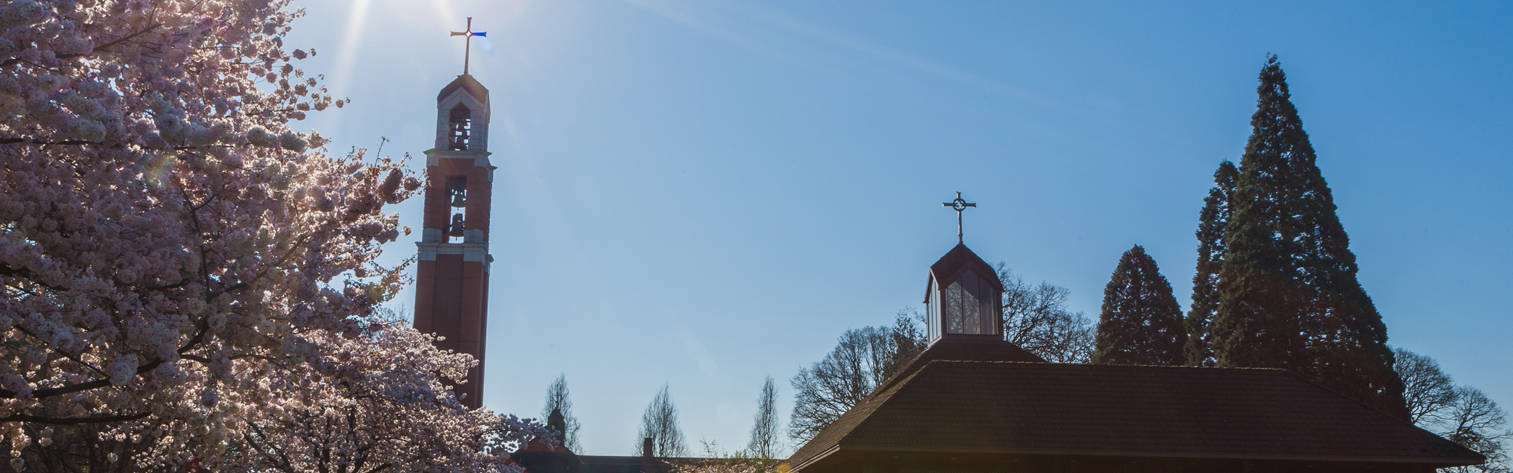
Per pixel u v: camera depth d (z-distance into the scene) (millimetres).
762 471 48375
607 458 75375
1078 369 26078
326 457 21500
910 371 31094
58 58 9586
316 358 11531
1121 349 55625
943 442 22359
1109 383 25469
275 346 11094
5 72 8984
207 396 10383
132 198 10383
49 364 12320
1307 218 42438
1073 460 23344
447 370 24984
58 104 9188
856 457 23219
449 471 22594
